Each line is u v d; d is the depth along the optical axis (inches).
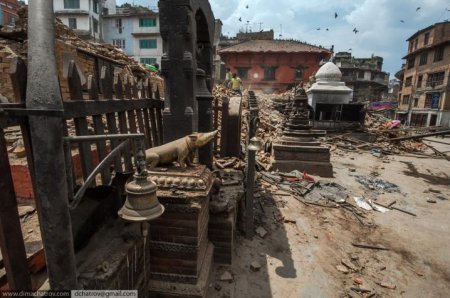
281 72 1422.2
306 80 1411.2
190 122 133.4
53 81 54.6
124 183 103.0
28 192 114.9
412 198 263.4
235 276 136.3
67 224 61.1
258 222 192.2
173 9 124.6
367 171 358.6
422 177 340.5
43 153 55.5
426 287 137.3
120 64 361.1
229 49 1433.3
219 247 143.6
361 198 251.3
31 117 54.0
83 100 84.6
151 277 115.5
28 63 53.5
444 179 333.1
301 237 178.7
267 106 724.0
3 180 55.8
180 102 132.9
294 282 134.9
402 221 212.4
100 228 92.7
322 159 315.9
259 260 151.0
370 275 144.8
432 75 1417.3
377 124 692.7
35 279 74.6
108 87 103.3
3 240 56.7
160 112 165.8
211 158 171.2
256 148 160.7
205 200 122.1
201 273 119.0
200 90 165.6
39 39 53.4
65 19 1475.1
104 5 1696.6
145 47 1594.5
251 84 1450.5
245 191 191.9
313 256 158.1
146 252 108.6
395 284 138.5
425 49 1438.2
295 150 317.4
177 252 112.7
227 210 139.3
